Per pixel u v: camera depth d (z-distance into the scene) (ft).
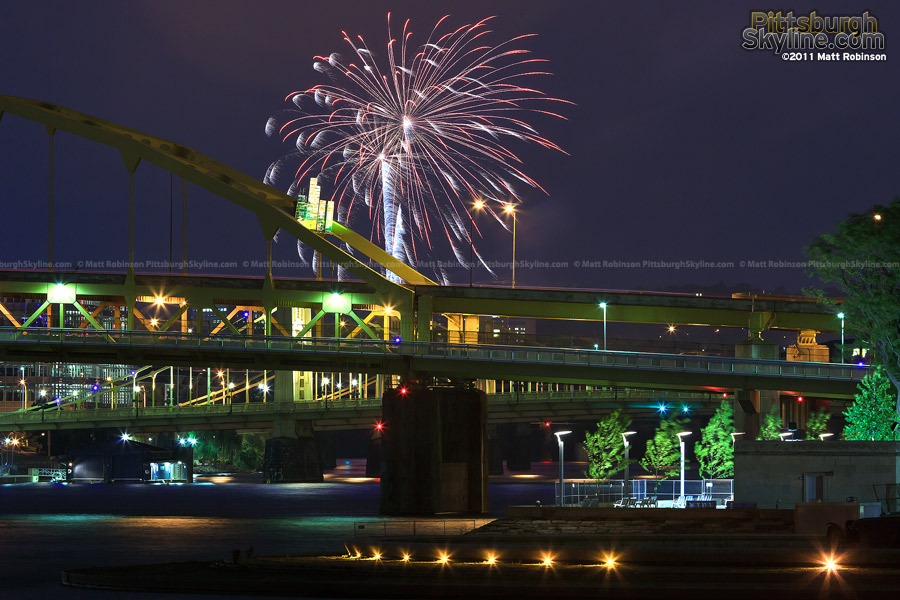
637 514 218.38
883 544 154.61
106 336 416.87
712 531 203.21
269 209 443.32
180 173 446.60
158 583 165.99
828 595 128.88
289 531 328.90
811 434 406.41
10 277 432.25
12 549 281.54
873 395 272.51
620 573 147.13
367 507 459.73
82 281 433.48
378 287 443.73
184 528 345.92
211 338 418.92
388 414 410.93
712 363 406.82
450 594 143.43
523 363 412.98
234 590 157.38
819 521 181.06
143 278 435.12
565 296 460.96
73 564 245.86
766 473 216.54
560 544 179.63
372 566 168.45
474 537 191.62
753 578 141.49
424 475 404.77
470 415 416.46
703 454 426.92
